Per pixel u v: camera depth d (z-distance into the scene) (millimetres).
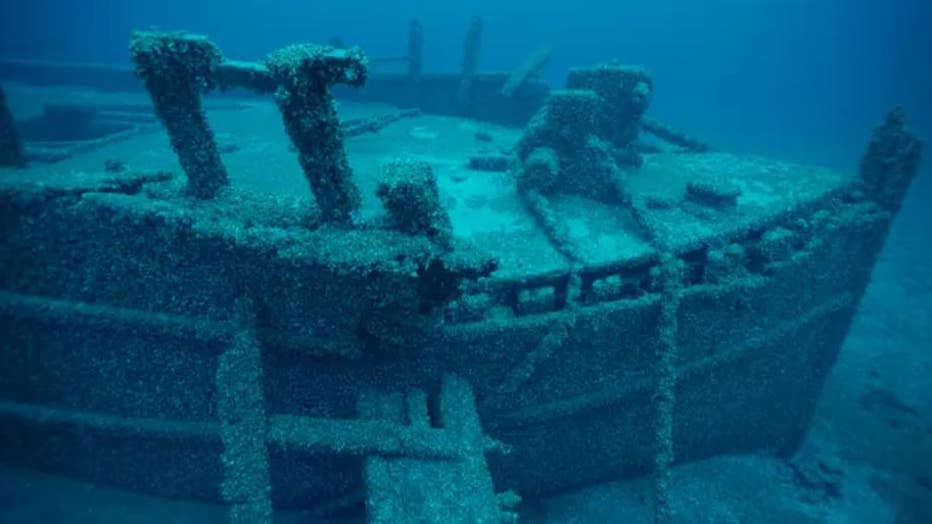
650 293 6871
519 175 8578
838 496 9141
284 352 5898
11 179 5758
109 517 6750
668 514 6332
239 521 4750
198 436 6355
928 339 14352
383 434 5320
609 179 8484
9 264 6039
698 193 8320
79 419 6535
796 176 9922
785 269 7672
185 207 5570
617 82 10383
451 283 5141
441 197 8742
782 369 8859
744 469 9211
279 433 5238
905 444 10555
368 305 5309
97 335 6172
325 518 6859
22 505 6754
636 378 7254
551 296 6293
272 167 9641
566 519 7730
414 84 16766
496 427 6656
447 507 4746
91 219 5652
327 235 5074
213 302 5770
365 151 11648
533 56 15648
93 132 14156
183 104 5445
